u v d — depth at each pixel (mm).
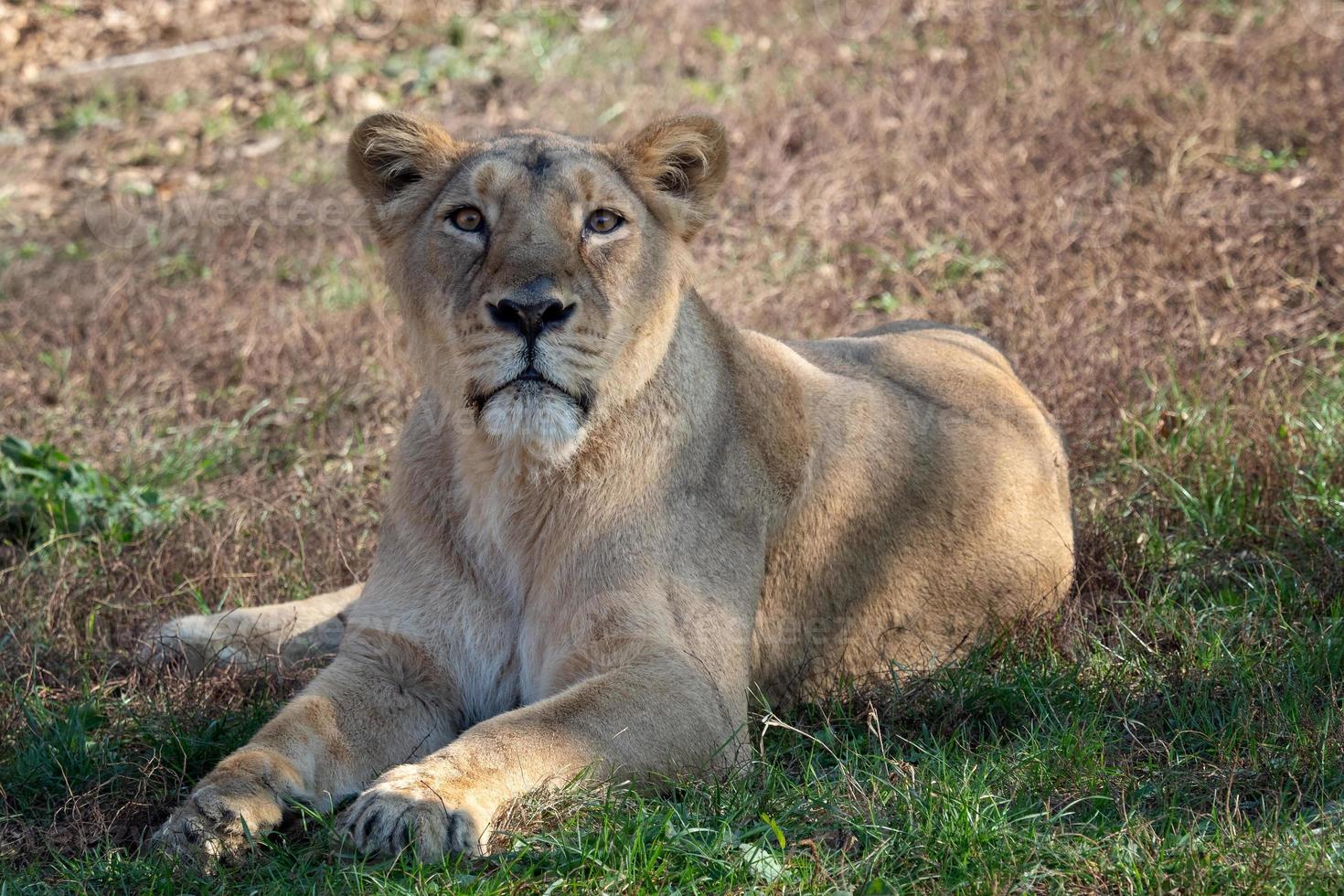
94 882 6938
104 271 18547
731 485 8828
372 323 16109
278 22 27922
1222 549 10781
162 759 8328
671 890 6629
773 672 9422
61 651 9906
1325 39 20375
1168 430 12508
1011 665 9203
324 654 9945
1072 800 7492
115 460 13516
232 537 11680
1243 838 6781
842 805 7371
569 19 26500
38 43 27969
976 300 15453
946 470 10000
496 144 8625
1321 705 8344
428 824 6852
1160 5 22703
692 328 8883
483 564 8641
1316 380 12984
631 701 7746
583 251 8141
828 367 10133
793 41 23438
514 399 7895
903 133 19219
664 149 8648
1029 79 20516
